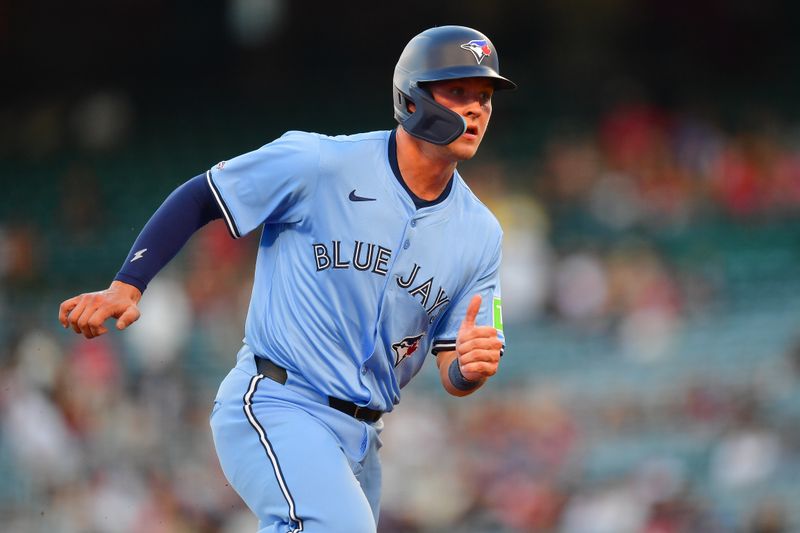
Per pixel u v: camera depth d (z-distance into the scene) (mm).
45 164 80250
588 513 41000
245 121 84688
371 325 15320
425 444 45094
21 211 73688
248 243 58844
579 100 79375
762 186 63500
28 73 89000
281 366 15352
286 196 15180
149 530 42594
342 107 85375
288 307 15352
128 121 83250
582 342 54375
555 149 69438
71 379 47875
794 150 65750
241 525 42031
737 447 44281
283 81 88062
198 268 57344
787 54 79500
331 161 15156
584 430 48125
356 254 15180
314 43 88938
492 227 16062
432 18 88125
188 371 52500
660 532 40125
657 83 79125
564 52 85062
